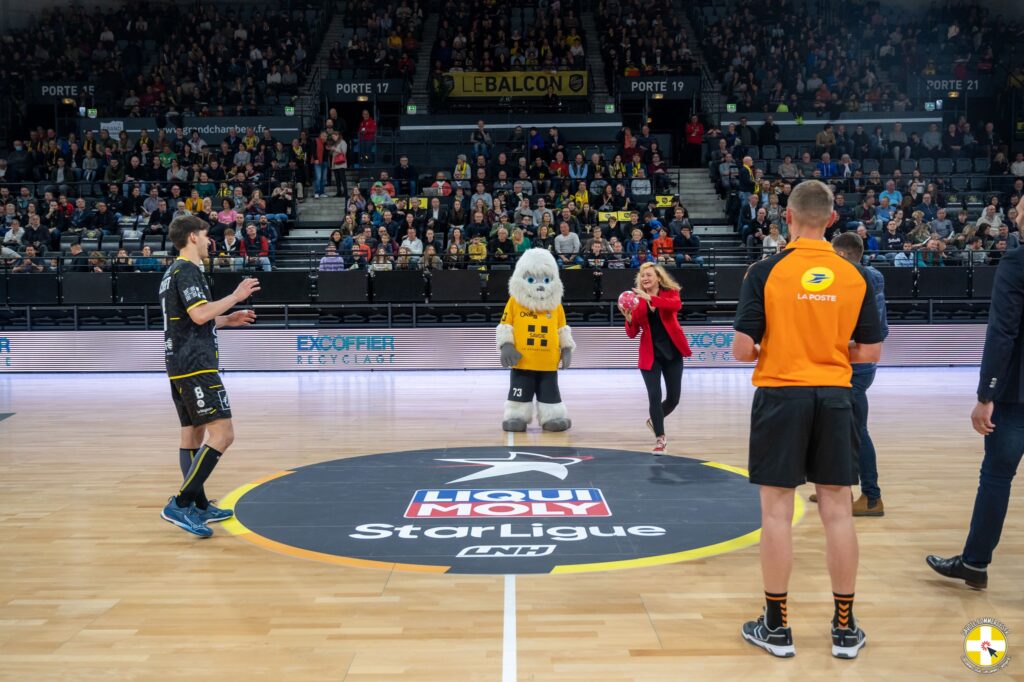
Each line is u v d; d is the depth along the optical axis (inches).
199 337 187.6
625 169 666.2
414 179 658.2
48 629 135.7
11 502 218.7
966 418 343.0
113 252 594.6
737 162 690.2
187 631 134.6
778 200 623.2
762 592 150.6
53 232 610.2
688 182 705.0
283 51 853.2
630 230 584.7
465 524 193.0
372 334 537.0
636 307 267.6
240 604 145.9
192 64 842.2
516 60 794.8
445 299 537.6
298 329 537.6
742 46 845.2
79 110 797.9
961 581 155.9
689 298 532.1
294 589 152.9
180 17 922.7
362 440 302.7
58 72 842.8
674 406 278.4
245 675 118.9
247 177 681.6
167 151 701.9
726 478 237.3
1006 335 140.7
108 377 517.7
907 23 918.4
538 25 845.2
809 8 933.8
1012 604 144.5
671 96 783.7
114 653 126.4
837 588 125.5
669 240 559.2
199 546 179.5
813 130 762.2
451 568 163.2
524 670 120.1
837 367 126.7
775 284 127.3
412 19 880.3
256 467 257.1
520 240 559.5
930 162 705.0
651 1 896.3
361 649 127.3
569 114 752.3
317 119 783.1
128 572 163.2
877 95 796.6
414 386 460.1
